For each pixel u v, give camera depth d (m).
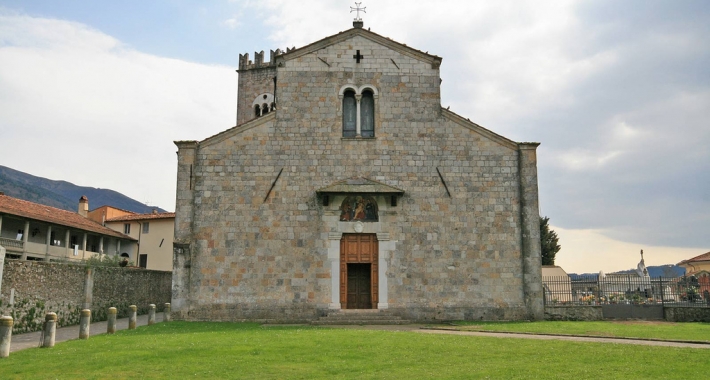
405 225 37.59
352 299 37.47
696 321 36.88
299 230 37.28
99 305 41.03
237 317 36.25
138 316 46.12
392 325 34.38
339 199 37.69
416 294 36.88
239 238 37.03
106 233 71.31
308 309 36.44
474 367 18.36
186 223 37.03
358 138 38.41
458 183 38.09
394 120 38.75
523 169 38.31
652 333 28.78
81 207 81.94
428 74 39.41
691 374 17.03
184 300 36.41
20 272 31.97
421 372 17.56
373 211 37.97
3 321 20.64
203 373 17.53
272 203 37.50
